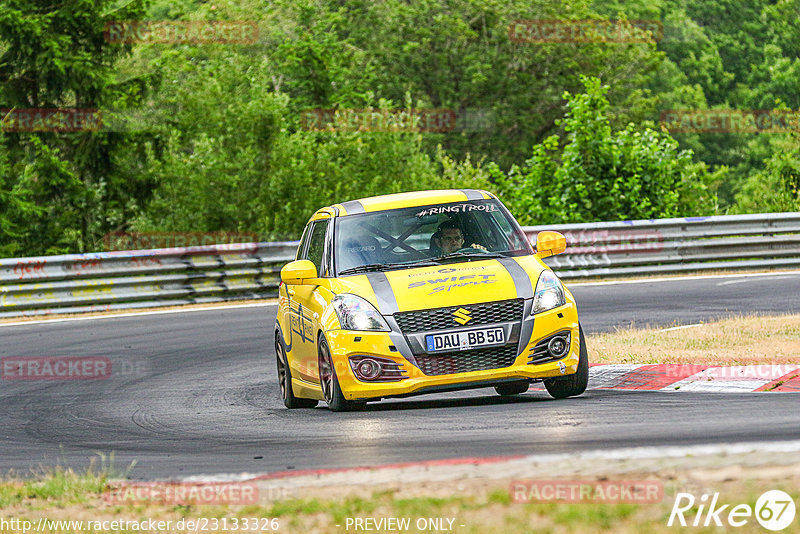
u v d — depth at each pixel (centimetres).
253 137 11369
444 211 3462
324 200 11294
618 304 6012
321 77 16425
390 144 11925
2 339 5916
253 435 2989
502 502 1756
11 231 12306
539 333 3052
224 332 5800
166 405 3791
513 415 2886
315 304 3291
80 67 12281
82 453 2933
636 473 1862
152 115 12512
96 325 6350
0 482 2431
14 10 12075
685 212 10406
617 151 9725
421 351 3017
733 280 6925
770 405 2786
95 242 12900
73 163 12738
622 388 3384
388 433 2753
